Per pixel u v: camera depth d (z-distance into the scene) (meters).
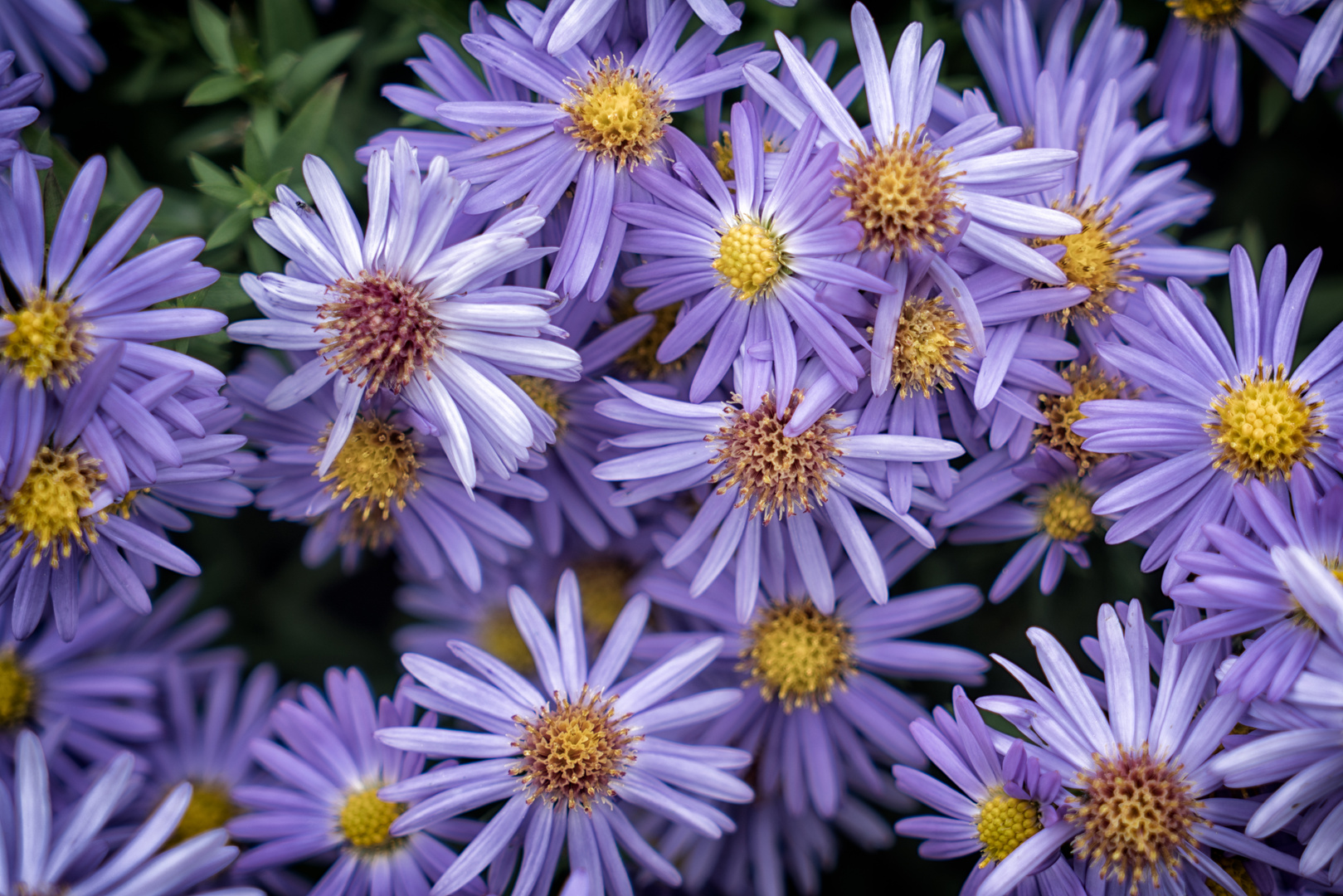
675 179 0.26
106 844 0.27
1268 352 0.26
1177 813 0.26
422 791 0.27
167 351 0.26
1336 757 0.25
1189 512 0.26
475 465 0.26
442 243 0.26
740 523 0.27
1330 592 0.25
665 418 0.27
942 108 0.27
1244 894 0.26
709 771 0.27
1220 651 0.26
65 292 0.26
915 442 0.26
